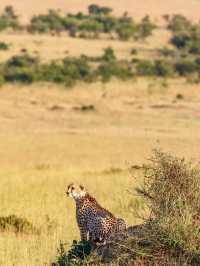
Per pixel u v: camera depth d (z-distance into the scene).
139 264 23.62
